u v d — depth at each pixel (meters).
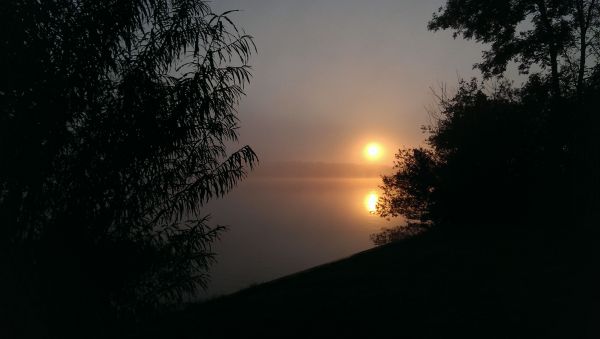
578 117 15.96
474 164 18.94
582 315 6.75
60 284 4.46
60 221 4.52
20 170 4.37
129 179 4.73
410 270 10.81
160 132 4.74
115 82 4.82
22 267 4.36
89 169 4.60
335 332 6.88
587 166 15.80
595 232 13.42
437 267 10.84
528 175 17.95
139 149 4.67
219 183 4.96
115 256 4.62
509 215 18.59
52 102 4.45
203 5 5.16
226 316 7.81
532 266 10.12
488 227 16.88
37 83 4.45
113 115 4.68
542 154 17.59
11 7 4.38
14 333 4.25
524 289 8.39
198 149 5.02
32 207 4.43
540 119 18.03
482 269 10.25
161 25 5.01
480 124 18.92
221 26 5.07
